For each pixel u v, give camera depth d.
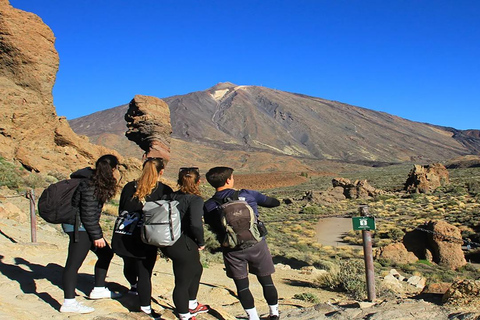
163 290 8.05
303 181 123.12
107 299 5.73
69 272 5.12
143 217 4.89
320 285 12.68
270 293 5.30
